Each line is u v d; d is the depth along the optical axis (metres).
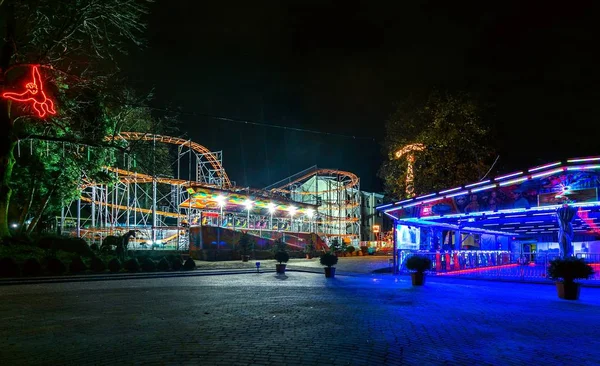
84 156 35.78
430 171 31.42
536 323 9.89
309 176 66.56
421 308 12.09
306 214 56.56
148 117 44.19
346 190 70.00
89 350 7.17
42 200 35.75
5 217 29.02
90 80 29.83
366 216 76.88
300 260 40.28
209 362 6.43
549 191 19.58
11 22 26.81
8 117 28.25
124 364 6.33
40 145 33.69
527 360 6.81
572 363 6.68
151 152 34.75
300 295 15.20
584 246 33.47
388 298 14.38
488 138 30.75
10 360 6.60
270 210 50.50
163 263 26.67
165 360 6.54
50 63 28.69
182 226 44.59
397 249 25.16
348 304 12.88
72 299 14.18
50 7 27.17
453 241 34.84
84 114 32.50
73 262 24.28
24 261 24.86
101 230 45.25
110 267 24.94
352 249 48.12
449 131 30.52
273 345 7.54
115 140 35.16
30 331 8.80
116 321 9.94
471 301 13.69
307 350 7.21
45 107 25.52
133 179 48.28
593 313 11.42
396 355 6.98
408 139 32.81
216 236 39.03
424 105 32.03
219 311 11.47
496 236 38.69
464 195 22.31
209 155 57.25
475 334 8.62
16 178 33.81
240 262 35.75
